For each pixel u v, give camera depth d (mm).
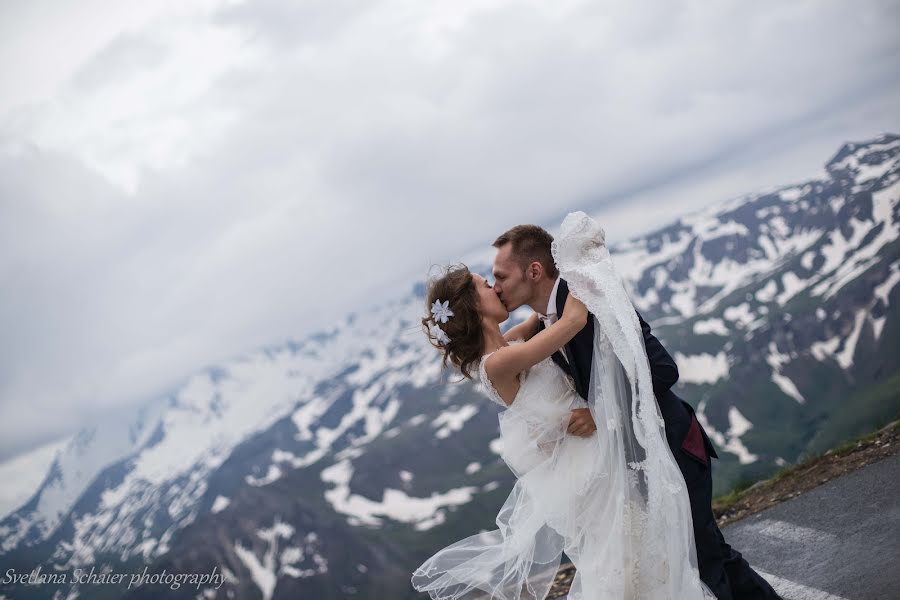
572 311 3484
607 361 3506
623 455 3432
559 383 3705
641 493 3422
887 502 4660
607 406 3459
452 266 3883
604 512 3469
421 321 3902
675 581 3295
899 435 6078
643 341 3561
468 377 3846
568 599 3719
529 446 3689
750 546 4992
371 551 171000
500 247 3807
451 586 3861
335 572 169375
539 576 3793
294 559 183500
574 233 3533
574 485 3537
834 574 3908
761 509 5918
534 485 3689
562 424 3613
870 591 3506
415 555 163125
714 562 3535
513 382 3609
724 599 3469
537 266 3715
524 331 4203
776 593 3754
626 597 3396
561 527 3578
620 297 3457
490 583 3814
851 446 6469
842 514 4828
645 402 3361
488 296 3766
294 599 165250
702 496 3561
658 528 3334
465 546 3932
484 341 3732
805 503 5434
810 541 4598
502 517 3908
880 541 4086
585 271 3438
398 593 151625
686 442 3566
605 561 3443
